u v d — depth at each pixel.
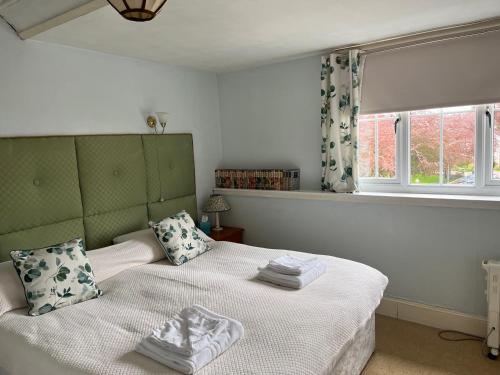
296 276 2.17
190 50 2.96
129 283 2.30
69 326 1.81
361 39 2.84
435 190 2.93
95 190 2.78
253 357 1.48
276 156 3.66
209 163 3.92
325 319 1.76
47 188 2.50
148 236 2.83
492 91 2.54
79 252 2.24
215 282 2.22
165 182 3.37
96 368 1.46
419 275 2.86
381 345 2.60
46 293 2.01
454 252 2.70
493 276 2.35
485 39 2.53
